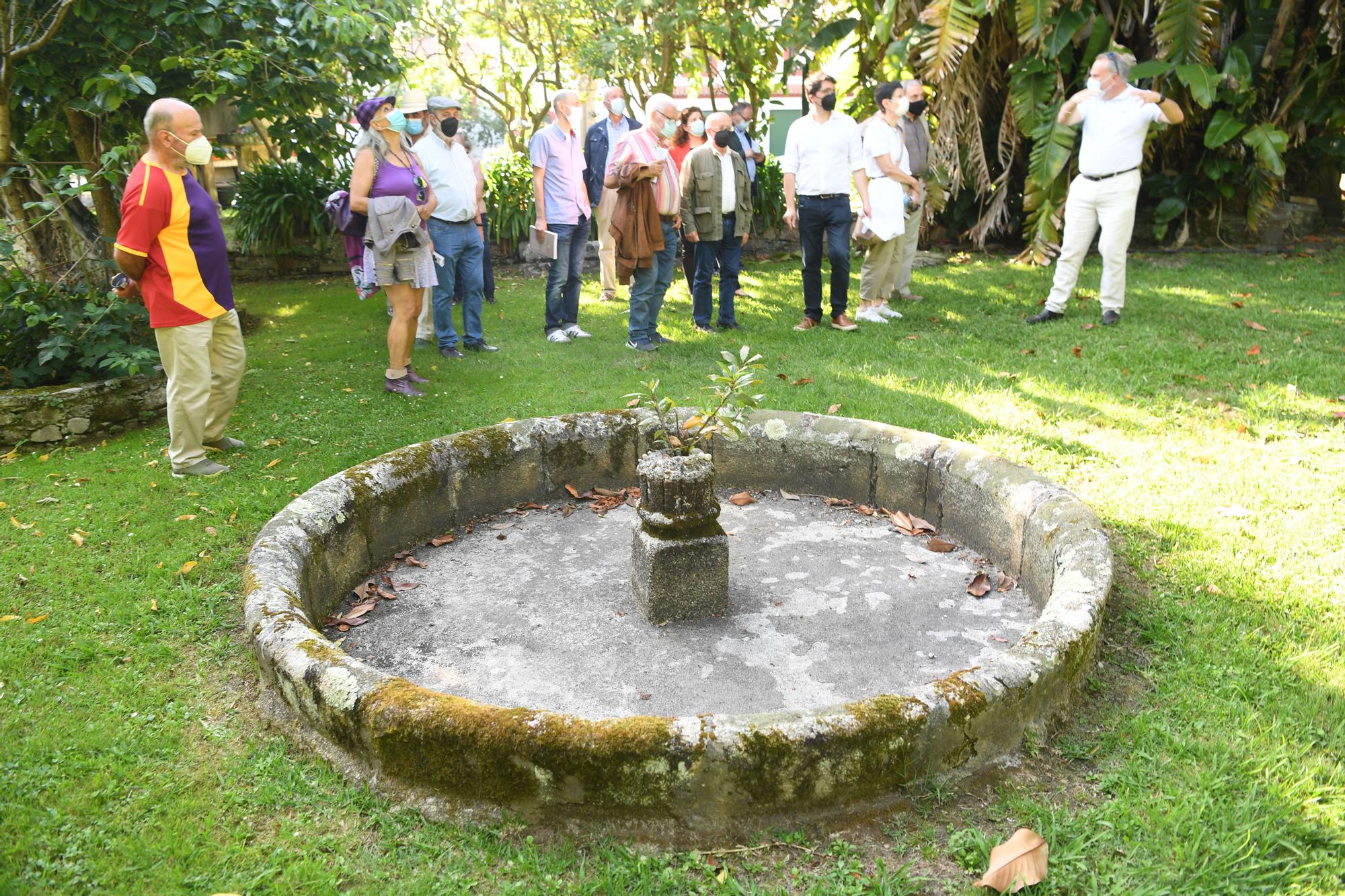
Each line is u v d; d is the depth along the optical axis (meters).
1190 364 6.15
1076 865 2.35
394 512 4.23
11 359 5.74
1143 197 10.97
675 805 2.47
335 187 10.30
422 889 2.33
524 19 12.08
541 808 2.52
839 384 6.07
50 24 6.34
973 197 10.91
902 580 4.03
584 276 10.12
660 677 3.36
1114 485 4.52
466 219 6.88
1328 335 6.71
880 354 6.77
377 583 4.03
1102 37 9.34
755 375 6.29
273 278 10.47
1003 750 2.72
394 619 3.78
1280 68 9.99
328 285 10.08
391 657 3.51
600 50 10.52
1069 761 2.76
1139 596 3.64
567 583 4.07
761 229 11.06
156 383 5.84
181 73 7.41
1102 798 2.61
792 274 9.99
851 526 4.54
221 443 5.33
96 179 6.54
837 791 2.51
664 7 10.62
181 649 3.43
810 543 4.38
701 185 7.24
